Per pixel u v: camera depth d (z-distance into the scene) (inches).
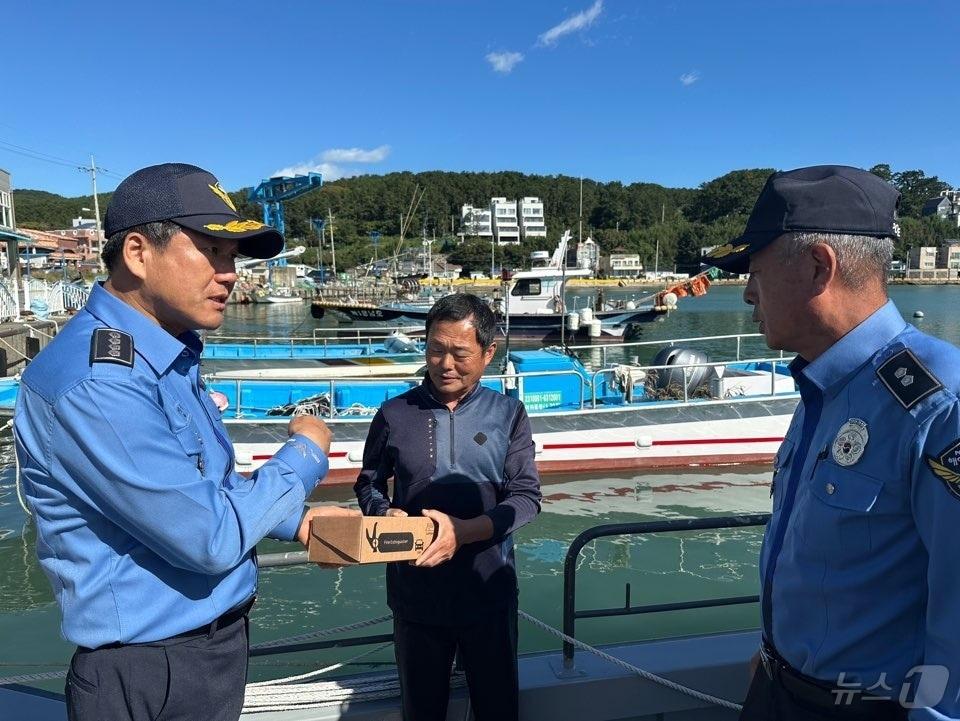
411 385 389.4
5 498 340.2
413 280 1889.8
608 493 335.0
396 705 87.7
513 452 80.9
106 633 50.6
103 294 55.3
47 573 52.6
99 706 50.7
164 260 53.4
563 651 93.9
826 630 50.4
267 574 245.8
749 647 98.3
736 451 364.5
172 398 54.4
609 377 420.2
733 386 394.3
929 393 44.6
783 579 55.0
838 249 50.4
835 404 51.8
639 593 230.2
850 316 51.4
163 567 52.3
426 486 77.0
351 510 64.1
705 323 1393.9
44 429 49.3
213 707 55.8
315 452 60.6
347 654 192.7
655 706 91.0
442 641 75.9
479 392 81.1
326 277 2960.1
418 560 63.6
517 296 1029.2
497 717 77.1
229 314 1925.4
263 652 92.4
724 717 93.2
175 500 48.3
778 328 54.9
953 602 41.6
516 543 277.4
